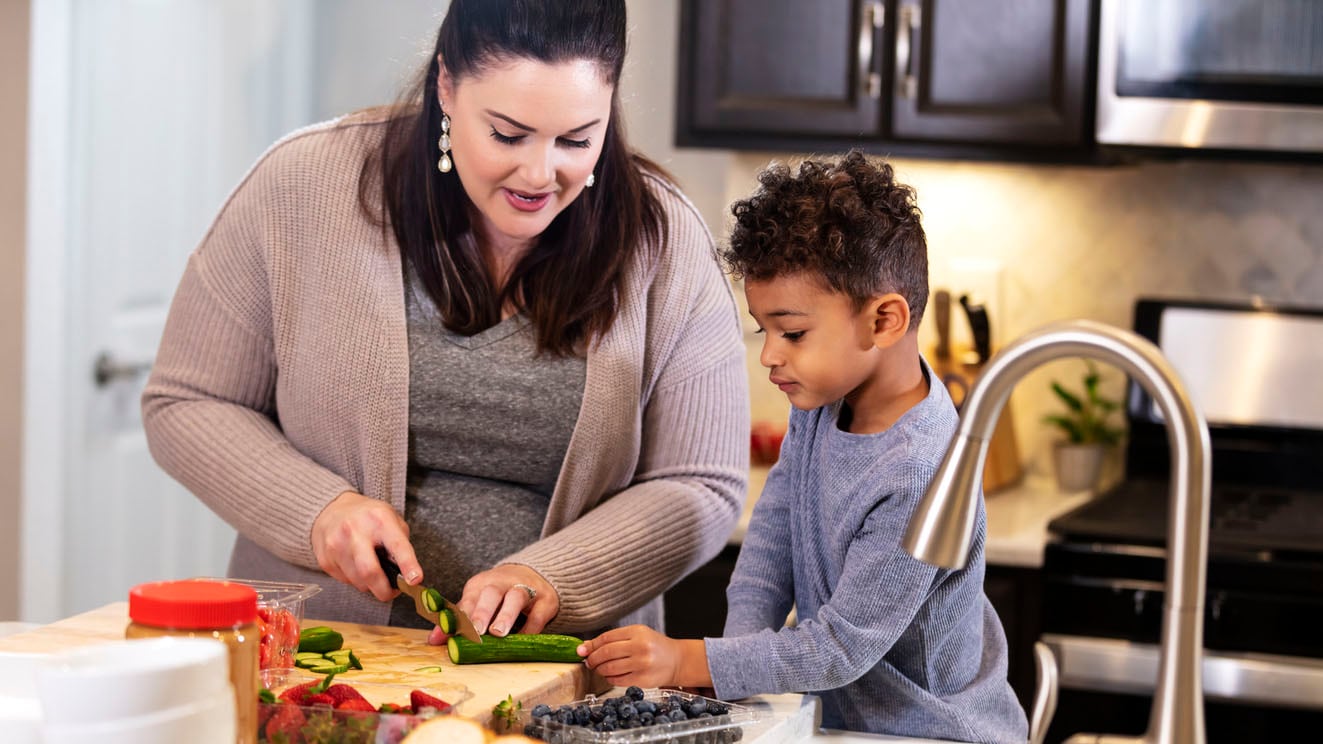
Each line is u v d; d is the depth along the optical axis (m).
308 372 1.61
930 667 1.48
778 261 1.40
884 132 2.90
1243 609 2.50
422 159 1.57
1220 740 2.52
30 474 2.98
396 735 1.07
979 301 3.16
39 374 2.98
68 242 3.06
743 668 1.40
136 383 3.35
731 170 3.24
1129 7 2.71
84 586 3.18
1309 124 2.68
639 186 1.63
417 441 1.64
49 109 2.96
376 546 1.52
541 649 1.42
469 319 1.61
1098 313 3.19
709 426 1.71
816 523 1.52
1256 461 3.03
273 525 1.57
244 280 1.63
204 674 0.90
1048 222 3.19
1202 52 2.69
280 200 1.61
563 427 1.63
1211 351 3.05
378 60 3.68
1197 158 2.79
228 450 1.61
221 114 3.52
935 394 1.47
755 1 2.90
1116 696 2.55
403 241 1.59
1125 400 3.14
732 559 2.74
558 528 1.66
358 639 1.51
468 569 1.63
